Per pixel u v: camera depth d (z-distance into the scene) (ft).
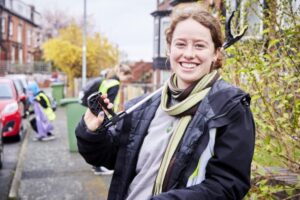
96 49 89.25
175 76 6.41
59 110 62.28
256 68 9.11
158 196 5.31
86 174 22.29
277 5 10.39
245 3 11.85
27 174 22.41
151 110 6.50
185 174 5.53
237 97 5.54
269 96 9.47
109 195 6.61
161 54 64.95
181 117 5.97
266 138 8.69
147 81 91.25
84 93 19.04
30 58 178.70
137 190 6.05
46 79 125.29
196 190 5.23
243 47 10.58
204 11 6.21
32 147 30.76
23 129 40.57
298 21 10.67
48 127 33.86
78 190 19.25
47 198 18.10
